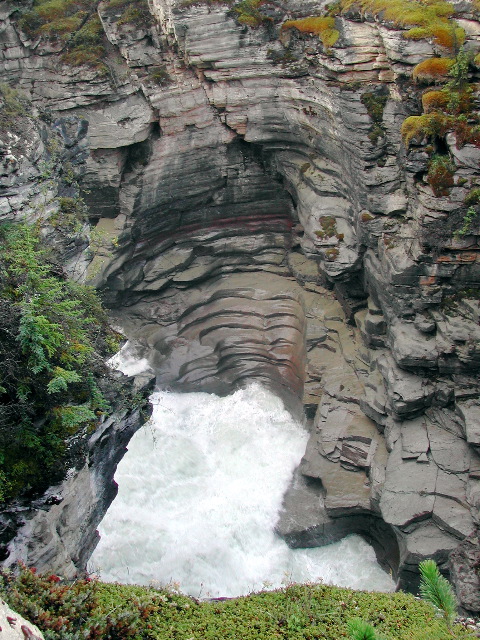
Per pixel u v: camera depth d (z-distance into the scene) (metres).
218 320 31.09
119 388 16.14
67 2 29.83
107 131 28.73
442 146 21.41
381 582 21.84
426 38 21.52
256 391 29.55
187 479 25.41
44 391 13.87
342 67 23.44
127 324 30.98
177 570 21.81
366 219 23.75
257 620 13.41
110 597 13.28
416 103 22.44
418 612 13.93
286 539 23.09
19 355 13.63
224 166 30.41
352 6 23.47
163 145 29.52
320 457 24.31
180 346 30.42
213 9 26.77
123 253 30.12
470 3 22.00
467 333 21.27
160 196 30.22
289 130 28.00
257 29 26.61
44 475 13.88
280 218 31.83
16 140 15.96
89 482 15.52
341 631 13.13
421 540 20.11
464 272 21.78
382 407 23.28
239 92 28.17
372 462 22.97
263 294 30.89
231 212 31.73
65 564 14.90
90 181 29.48
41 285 14.32
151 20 28.11
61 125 18.17
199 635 12.91
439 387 22.20
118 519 23.30
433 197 21.03
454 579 19.00
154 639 12.49
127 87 28.72
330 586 15.02
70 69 28.72
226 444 27.02
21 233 15.05
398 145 22.95
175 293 31.70
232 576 21.89
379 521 22.45
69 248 17.05
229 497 24.64
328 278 28.05
